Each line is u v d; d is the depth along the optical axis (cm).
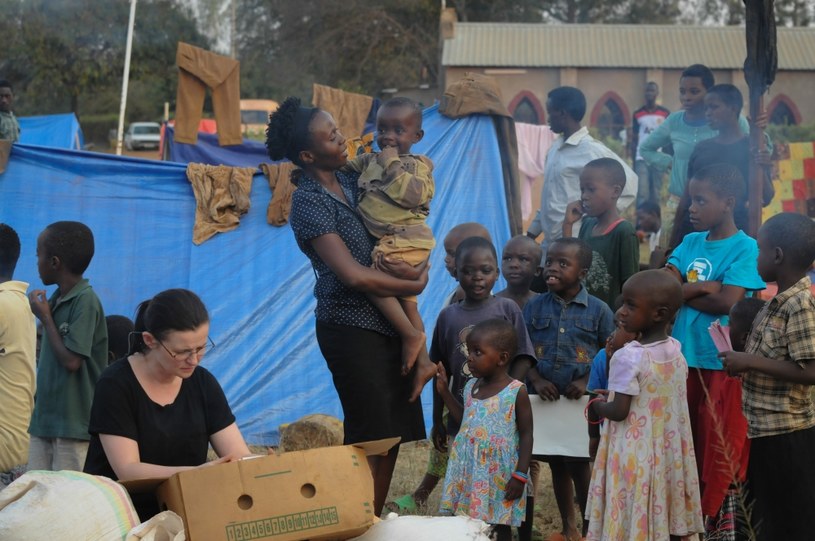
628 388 441
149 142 3603
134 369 394
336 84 4303
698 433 498
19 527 324
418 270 463
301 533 344
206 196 748
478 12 4803
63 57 3300
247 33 4438
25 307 532
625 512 445
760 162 608
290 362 759
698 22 5541
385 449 375
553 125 743
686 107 784
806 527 439
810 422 446
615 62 3366
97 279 737
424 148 783
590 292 604
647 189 1444
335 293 468
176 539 329
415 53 4325
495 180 791
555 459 543
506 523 480
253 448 743
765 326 448
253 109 3262
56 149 731
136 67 3356
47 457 556
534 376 543
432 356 560
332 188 471
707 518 496
